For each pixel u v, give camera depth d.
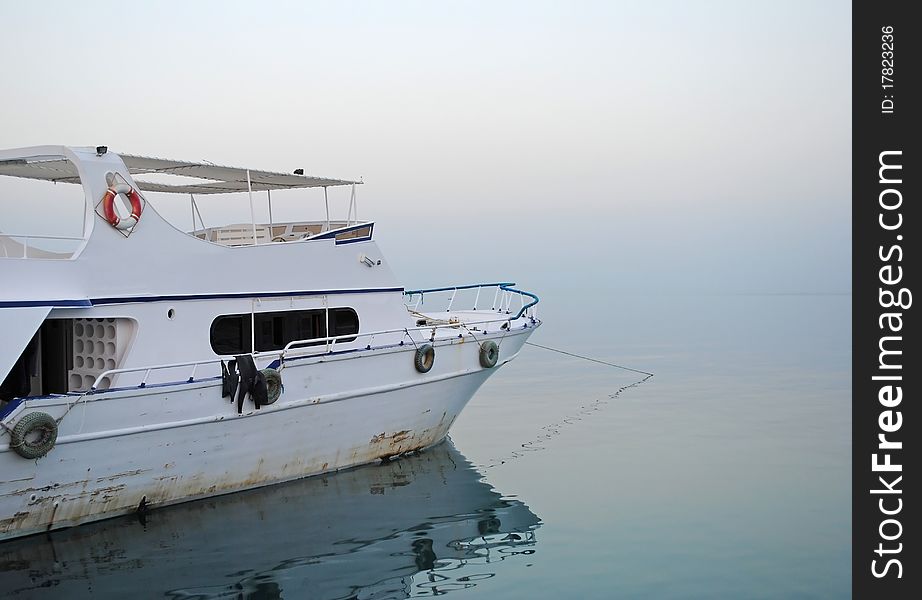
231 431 11.41
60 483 9.91
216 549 10.09
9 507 9.57
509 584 9.18
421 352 13.57
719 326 53.94
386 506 11.88
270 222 14.95
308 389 12.12
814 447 15.84
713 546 10.31
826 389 23.88
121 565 9.49
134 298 10.76
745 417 19.33
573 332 49.03
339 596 8.85
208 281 11.56
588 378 27.30
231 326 11.89
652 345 39.44
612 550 10.21
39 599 8.59
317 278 12.95
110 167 10.71
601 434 17.47
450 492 12.63
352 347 13.27
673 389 24.28
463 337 14.41
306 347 12.66
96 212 10.53
